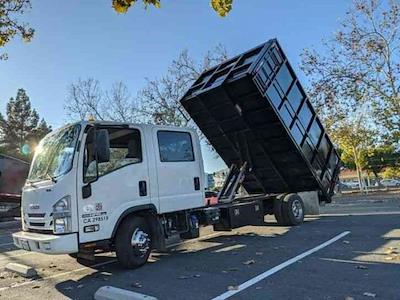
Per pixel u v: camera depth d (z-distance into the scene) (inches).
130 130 290.7
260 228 436.8
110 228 265.0
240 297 197.5
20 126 2679.6
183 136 328.8
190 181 325.4
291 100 403.2
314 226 417.7
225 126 429.7
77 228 248.7
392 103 911.0
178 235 322.7
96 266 300.5
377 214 486.3
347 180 2050.9
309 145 430.0
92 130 265.6
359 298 183.0
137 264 278.2
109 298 202.4
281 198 438.9
